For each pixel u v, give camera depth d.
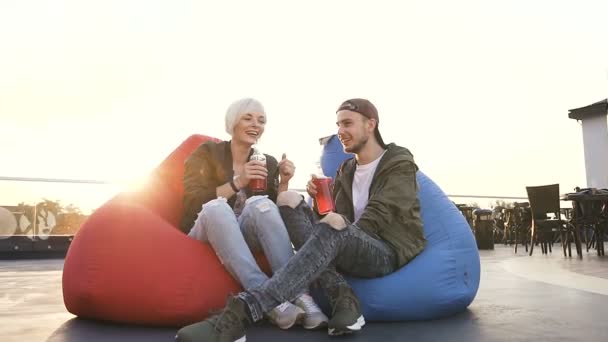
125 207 1.78
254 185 1.79
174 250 1.67
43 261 5.88
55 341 1.50
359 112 1.90
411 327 1.70
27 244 6.43
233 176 1.95
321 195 1.76
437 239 1.98
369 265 1.67
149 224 1.72
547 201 6.05
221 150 1.98
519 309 2.13
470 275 1.98
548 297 2.53
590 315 1.97
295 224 1.72
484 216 8.15
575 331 1.64
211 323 1.32
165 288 1.63
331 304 1.59
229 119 1.98
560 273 3.84
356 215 1.92
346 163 2.08
